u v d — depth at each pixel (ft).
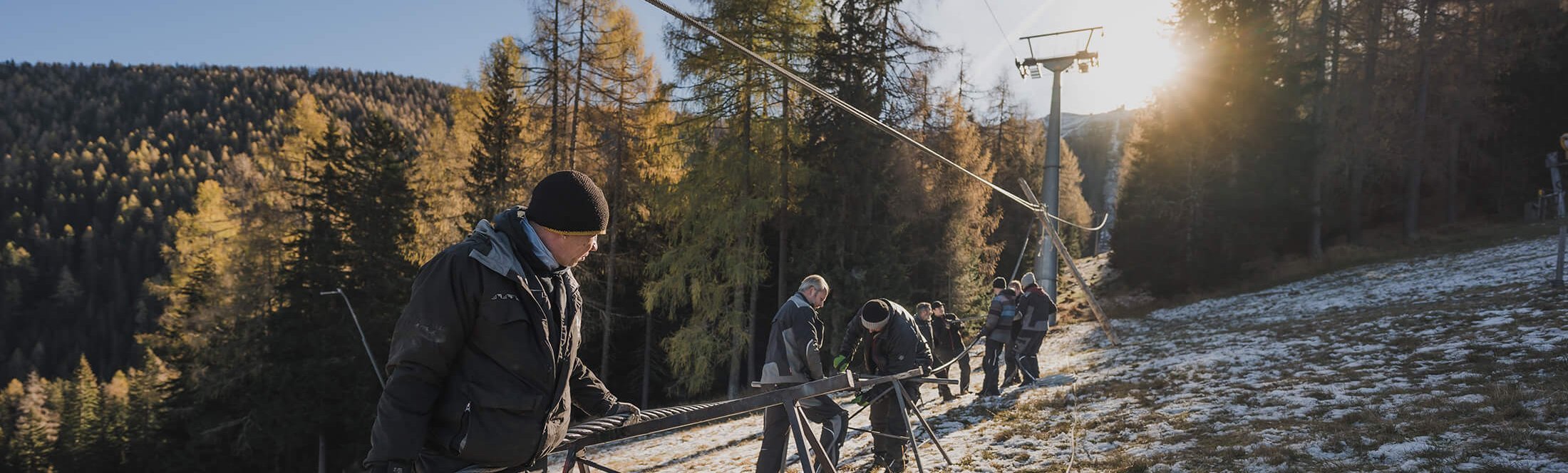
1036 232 148.15
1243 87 110.22
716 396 81.97
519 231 6.35
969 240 94.27
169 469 92.32
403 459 5.68
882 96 76.48
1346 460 16.93
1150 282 111.86
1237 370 32.27
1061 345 63.77
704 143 73.51
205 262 110.63
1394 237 114.01
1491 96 118.73
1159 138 120.16
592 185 6.55
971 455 22.76
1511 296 43.88
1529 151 114.21
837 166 75.92
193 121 620.90
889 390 19.94
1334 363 30.66
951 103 102.68
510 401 6.07
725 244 73.72
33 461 121.39
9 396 182.19
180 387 96.12
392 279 90.12
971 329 87.81
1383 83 122.01
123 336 348.79
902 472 21.13
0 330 345.92
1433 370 25.98
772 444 18.40
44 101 627.05
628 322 89.30
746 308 78.48
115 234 420.36
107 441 113.50
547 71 80.38
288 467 91.35
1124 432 23.21
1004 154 160.35
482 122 89.76
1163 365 37.37
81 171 490.08
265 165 116.47
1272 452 18.17
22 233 416.05
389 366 6.07
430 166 103.76
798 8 73.31
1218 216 108.17
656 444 37.50
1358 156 113.39
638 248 86.79
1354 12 114.42
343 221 92.84
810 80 73.72
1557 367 23.15
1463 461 15.65
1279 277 101.91
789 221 76.13
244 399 88.17
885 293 76.69
